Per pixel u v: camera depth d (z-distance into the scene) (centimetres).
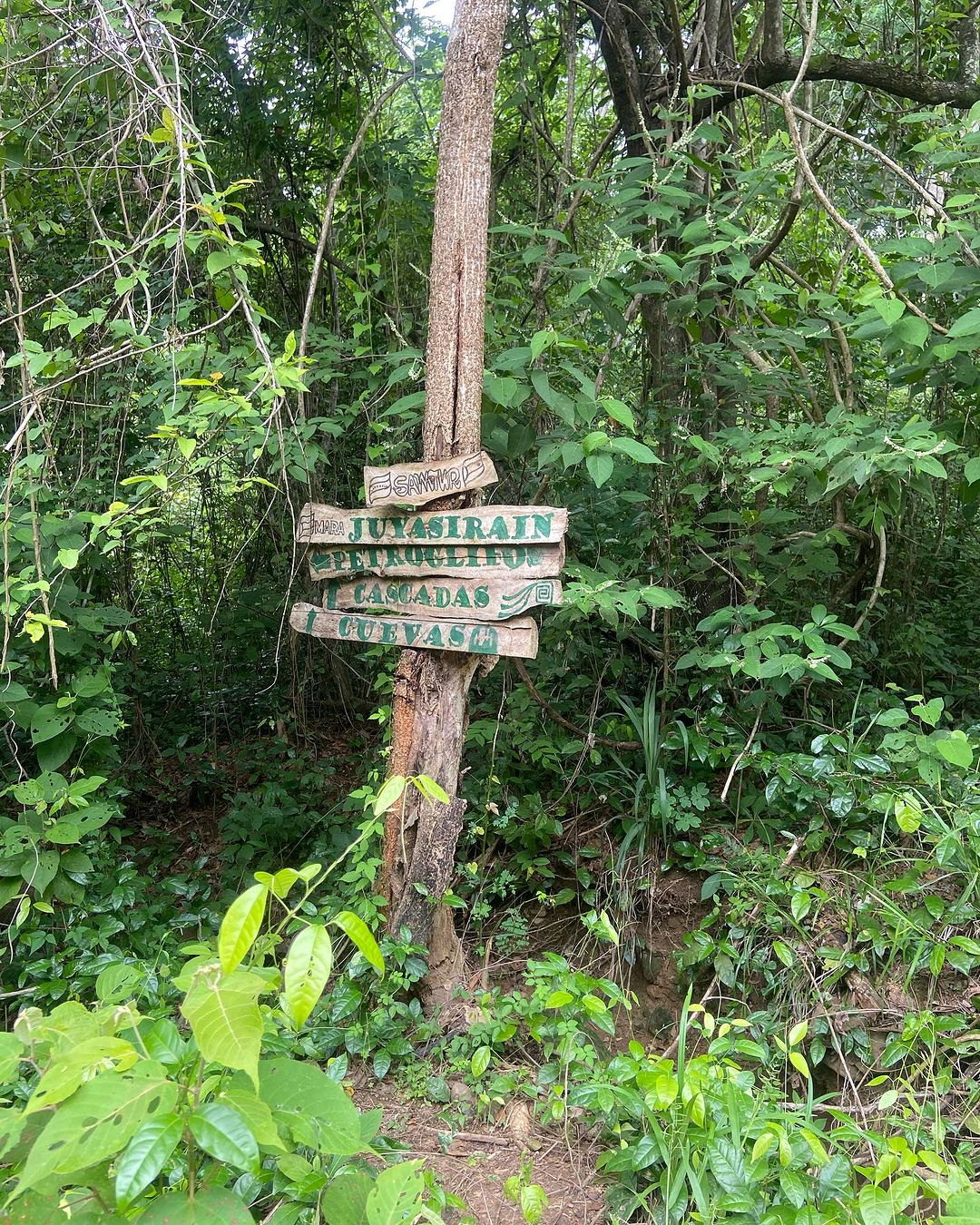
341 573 308
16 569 324
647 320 443
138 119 290
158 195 371
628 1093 233
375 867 303
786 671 304
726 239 349
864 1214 191
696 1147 219
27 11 355
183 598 575
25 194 379
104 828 408
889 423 361
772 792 332
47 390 266
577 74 554
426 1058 284
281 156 508
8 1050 128
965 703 436
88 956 313
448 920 306
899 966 291
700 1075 227
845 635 299
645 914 354
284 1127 154
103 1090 109
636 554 420
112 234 385
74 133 365
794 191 372
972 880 280
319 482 456
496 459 411
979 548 534
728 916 323
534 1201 217
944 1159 226
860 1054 277
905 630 435
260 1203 196
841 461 289
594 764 391
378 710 339
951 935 286
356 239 460
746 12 566
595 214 456
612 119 554
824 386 454
